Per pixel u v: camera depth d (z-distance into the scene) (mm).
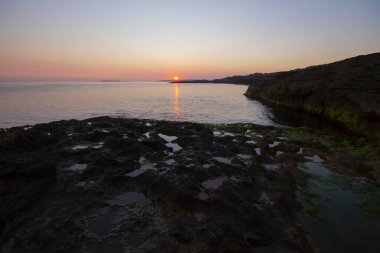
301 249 7680
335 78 35250
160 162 12711
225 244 7164
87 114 41562
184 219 8344
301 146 19031
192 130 20359
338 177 13320
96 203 9156
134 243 7238
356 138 21609
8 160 11117
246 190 10703
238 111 46281
